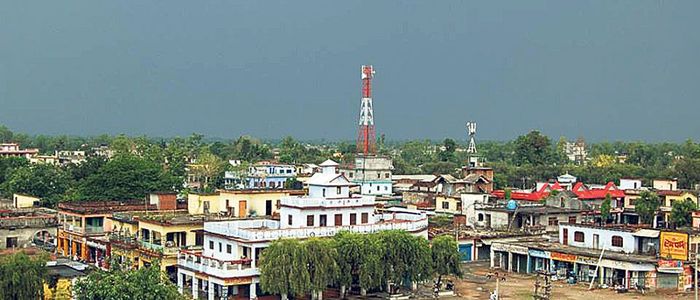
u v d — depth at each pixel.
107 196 163.00
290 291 96.50
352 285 105.56
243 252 102.50
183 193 184.12
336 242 100.50
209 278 100.25
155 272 84.44
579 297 107.56
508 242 133.12
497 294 103.88
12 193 181.88
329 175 114.00
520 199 188.38
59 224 129.12
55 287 86.38
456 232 141.38
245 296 100.75
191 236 115.50
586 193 188.75
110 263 106.69
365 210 113.75
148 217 120.25
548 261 124.25
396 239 103.88
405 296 105.19
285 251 96.25
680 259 113.88
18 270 81.56
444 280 117.12
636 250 119.25
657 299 107.00
